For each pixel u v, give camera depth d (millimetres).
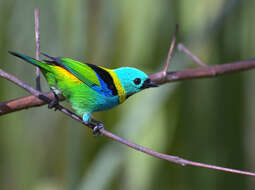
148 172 11312
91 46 11195
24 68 11031
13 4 10953
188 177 11445
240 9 11719
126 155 10719
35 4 10930
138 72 8805
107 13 11227
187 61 11227
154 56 11430
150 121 11023
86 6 11094
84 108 8625
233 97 11391
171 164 11492
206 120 11336
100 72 8586
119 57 11367
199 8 11594
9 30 10945
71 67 8133
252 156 11844
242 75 11516
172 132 11445
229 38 11750
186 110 11414
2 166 11352
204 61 11664
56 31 10984
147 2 11336
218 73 9312
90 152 11047
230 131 11359
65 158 11203
